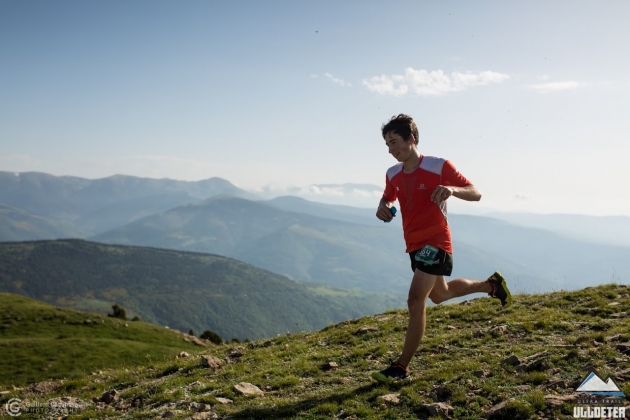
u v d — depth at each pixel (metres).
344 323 15.76
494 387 6.84
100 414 8.77
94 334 73.38
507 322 11.18
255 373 10.01
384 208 7.44
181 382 10.19
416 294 6.82
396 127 6.73
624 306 11.47
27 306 87.81
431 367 8.41
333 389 8.08
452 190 6.27
